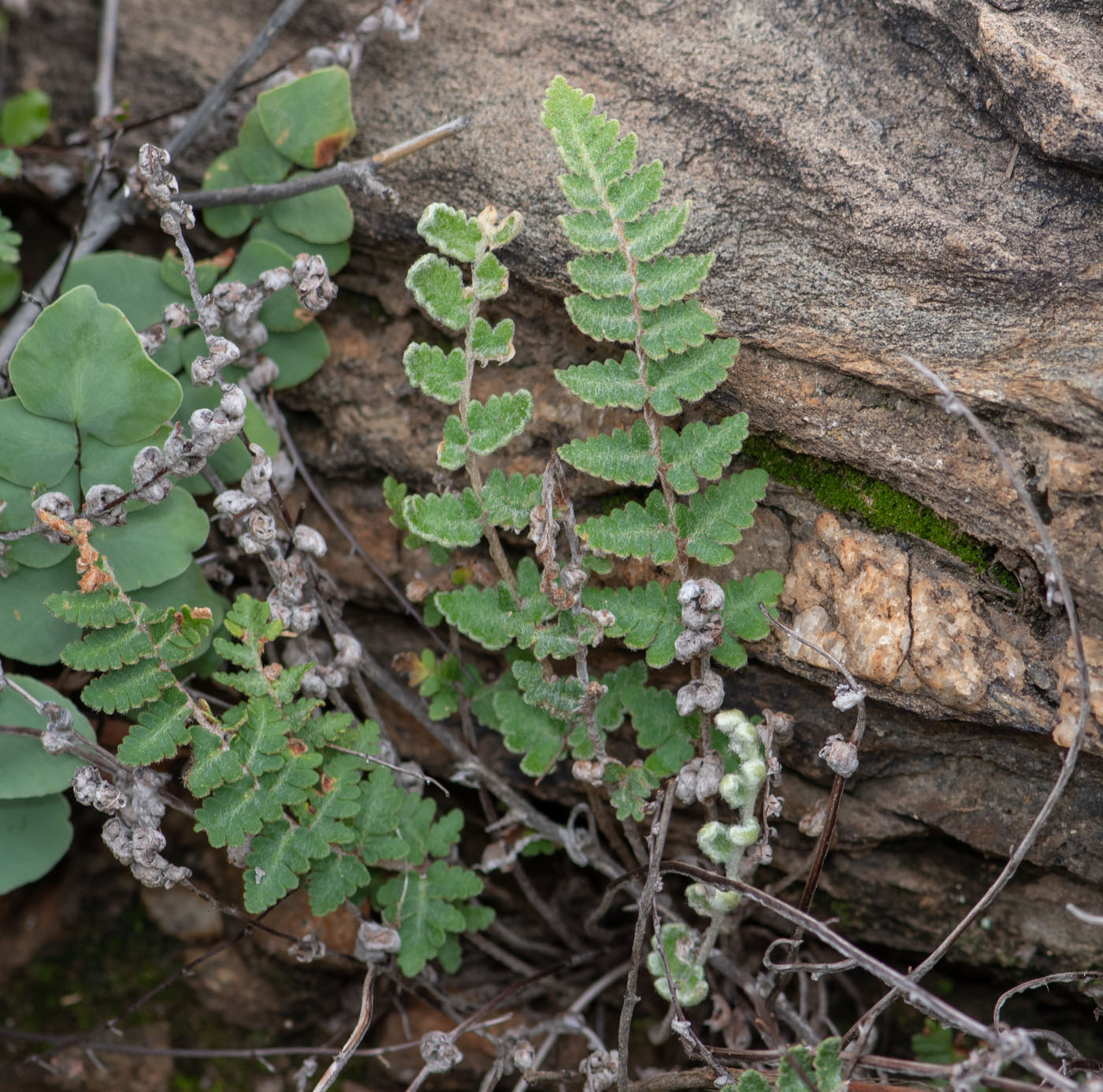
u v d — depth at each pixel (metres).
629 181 0.35
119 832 0.35
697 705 0.35
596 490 0.37
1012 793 0.36
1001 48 0.35
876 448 0.35
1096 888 0.37
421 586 0.37
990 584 0.35
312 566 0.37
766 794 0.35
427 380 0.35
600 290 0.35
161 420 0.36
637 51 0.37
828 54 0.37
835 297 0.36
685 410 0.37
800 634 0.36
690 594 0.34
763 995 0.37
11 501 0.36
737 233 0.36
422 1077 0.36
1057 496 0.35
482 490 0.35
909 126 0.36
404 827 0.37
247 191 0.37
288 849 0.36
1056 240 0.35
